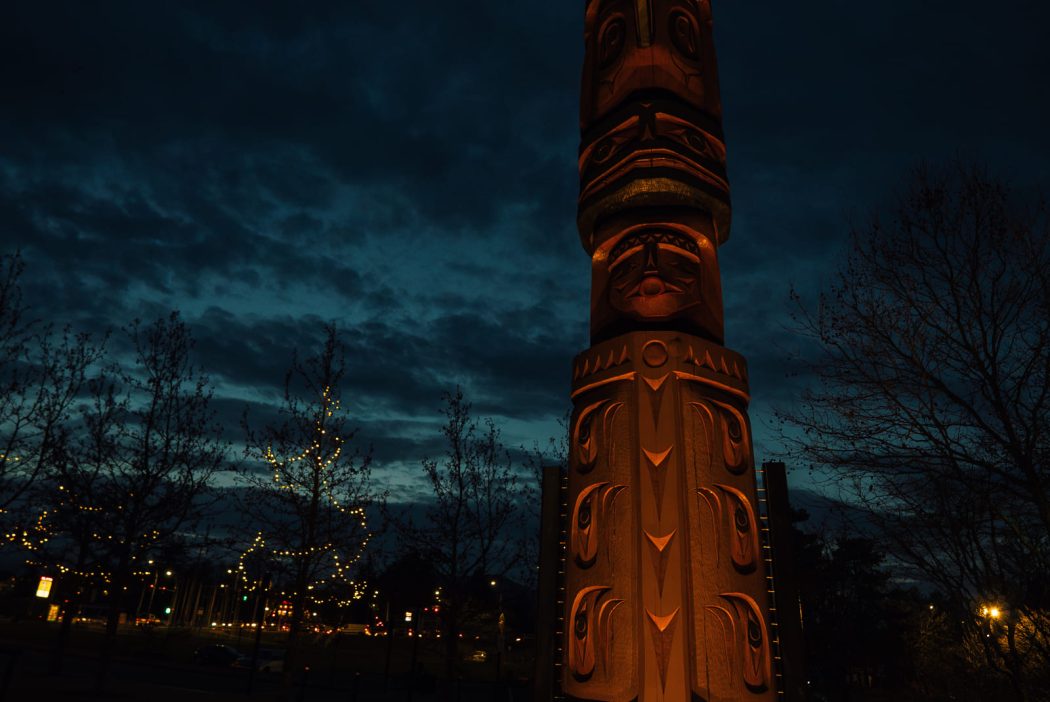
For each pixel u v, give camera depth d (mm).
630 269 6723
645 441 5625
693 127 7324
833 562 23609
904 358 7207
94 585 20641
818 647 24359
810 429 7473
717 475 5602
